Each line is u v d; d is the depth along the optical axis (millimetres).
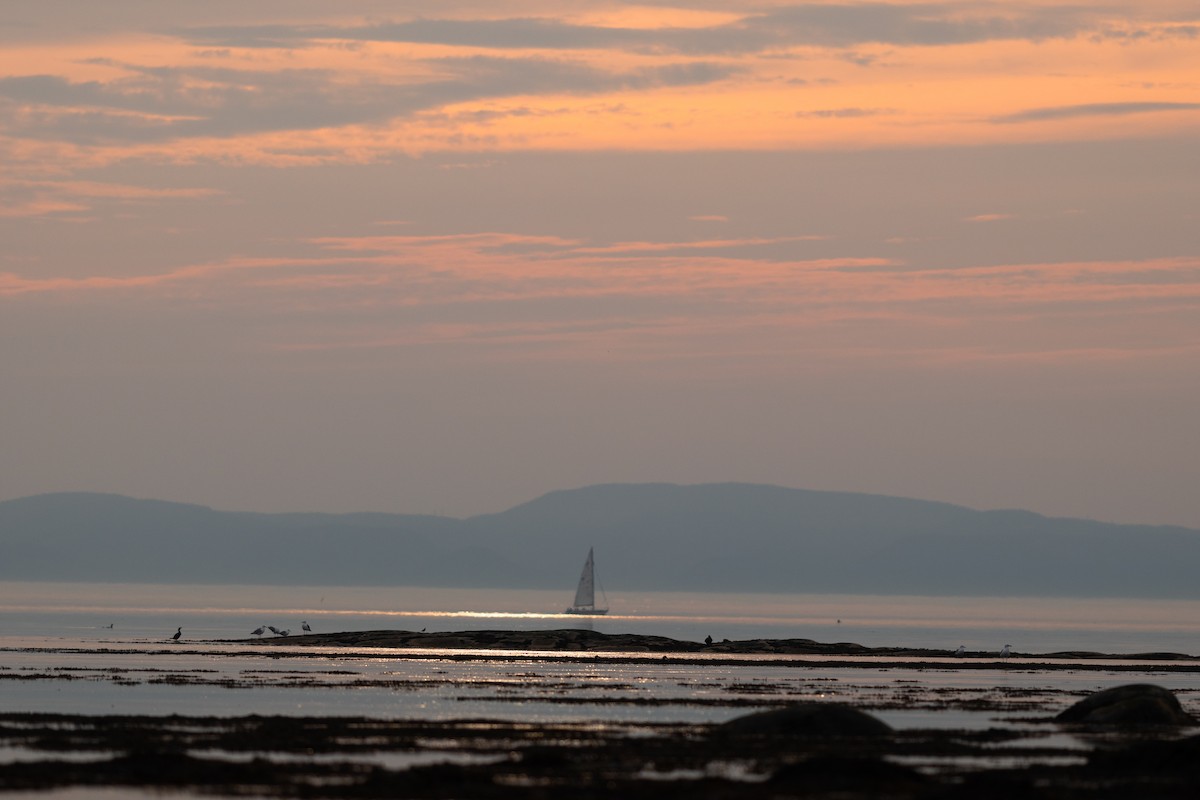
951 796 190625
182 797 189875
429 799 189375
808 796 192625
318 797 190250
